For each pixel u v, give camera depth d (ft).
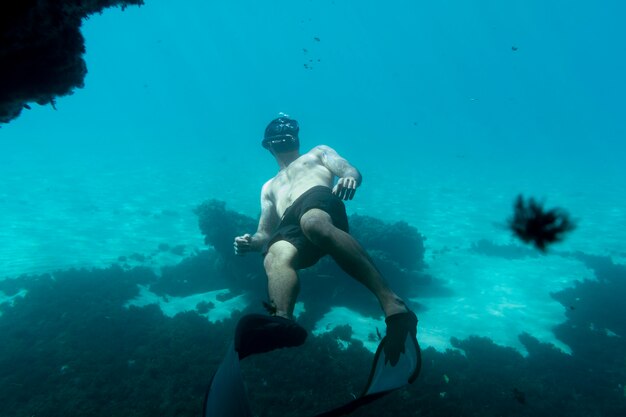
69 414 19.89
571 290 36.14
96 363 24.58
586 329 29.99
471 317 32.14
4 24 6.75
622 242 52.65
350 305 32.86
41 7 7.07
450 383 22.76
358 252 9.19
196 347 25.27
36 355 25.35
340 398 20.57
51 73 8.33
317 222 9.77
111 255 45.85
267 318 6.74
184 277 38.45
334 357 23.90
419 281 38.17
